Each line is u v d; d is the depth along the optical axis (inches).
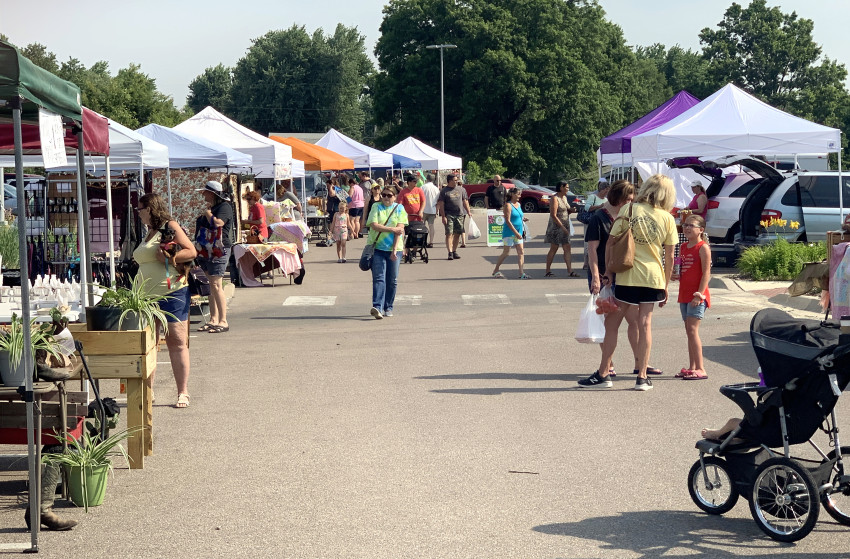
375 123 3129.9
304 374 404.2
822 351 203.8
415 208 935.0
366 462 272.7
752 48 3747.5
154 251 333.7
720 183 865.5
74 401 239.1
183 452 285.6
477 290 701.3
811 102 3619.6
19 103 208.4
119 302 272.4
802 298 566.3
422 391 368.2
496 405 343.3
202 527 220.1
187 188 844.6
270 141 896.9
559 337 491.8
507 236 775.7
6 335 229.5
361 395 362.3
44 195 503.2
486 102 2844.5
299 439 299.3
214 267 521.0
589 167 3179.1
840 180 708.7
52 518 217.8
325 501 238.2
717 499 229.5
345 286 743.1
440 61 2815.0
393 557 200.2
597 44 3048.7
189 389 375.9
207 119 900.0
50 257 491.8
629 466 265.9
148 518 226.8
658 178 358.0
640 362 363.6
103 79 2962.6
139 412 269.3
